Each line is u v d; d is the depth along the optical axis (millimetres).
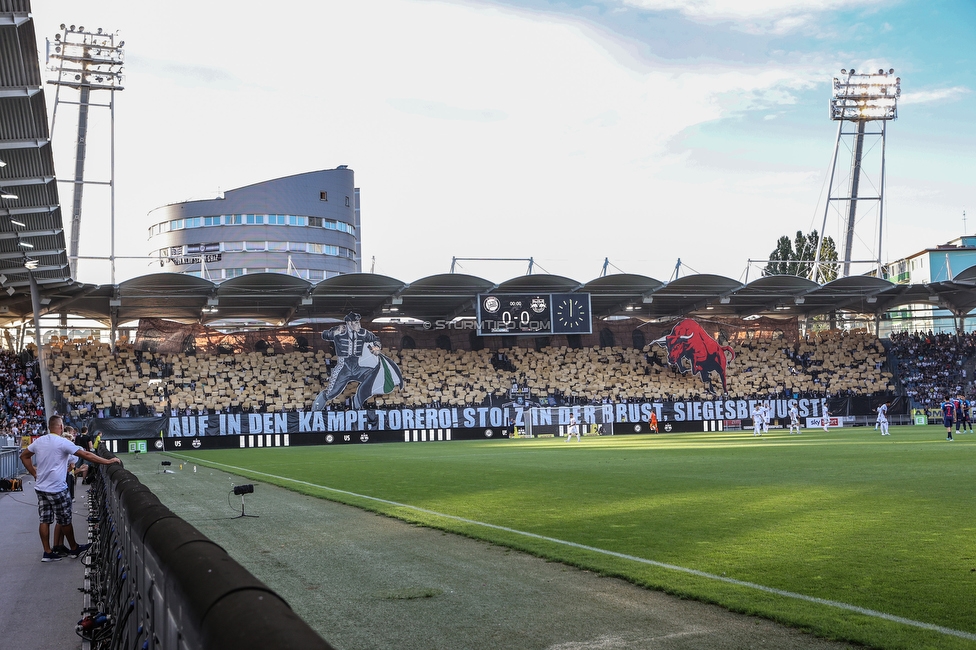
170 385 63438
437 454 40438
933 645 6566
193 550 3293
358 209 150000
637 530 13148
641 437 57500
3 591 10781
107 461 12398
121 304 63250
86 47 71375
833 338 76875
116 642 5609
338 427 61281
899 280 93688
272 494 21750
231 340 67812
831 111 81062
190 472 31672
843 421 68188
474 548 12102
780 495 17453
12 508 21562
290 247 117812
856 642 6777
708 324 74000
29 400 58750
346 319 63219
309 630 2186
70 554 13398
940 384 73000
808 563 10008
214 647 2381
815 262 76688
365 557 11609
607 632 7340
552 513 15719
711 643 6895
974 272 65062
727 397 69812
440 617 8062
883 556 10320
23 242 42781
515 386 70062
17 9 24438
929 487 18219
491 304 63750
